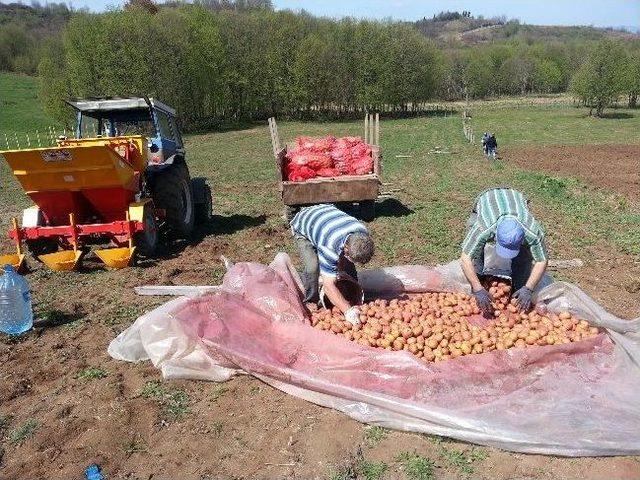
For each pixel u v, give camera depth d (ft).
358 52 170.91
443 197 49.42
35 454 14.57
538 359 16.38
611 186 56.85
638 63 190.49
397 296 22.22
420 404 14.89
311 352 17.12
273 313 18.47
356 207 43.09
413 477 13.30
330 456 14.14
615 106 194.90
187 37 145.48
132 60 133.49
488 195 18.70
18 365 19.17
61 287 26.81
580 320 18.57
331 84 168.25
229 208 48.01
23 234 29.09
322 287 20.27
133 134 35.68
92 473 13.58
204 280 27.50
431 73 186.19
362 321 18.44
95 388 17.37
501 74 281.33
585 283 26.12
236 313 18.37
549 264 28.66
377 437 14.80
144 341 18.02
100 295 25.54
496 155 82.28
